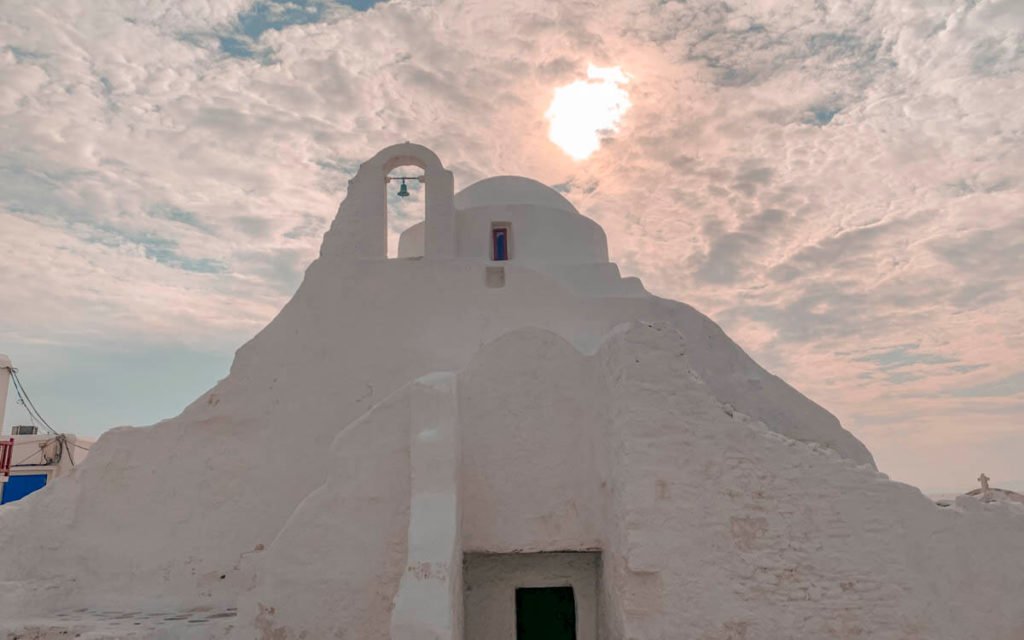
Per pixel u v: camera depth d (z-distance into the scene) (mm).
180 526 11656
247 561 11508
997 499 9961
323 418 12188
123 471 11844
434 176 13727
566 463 9430
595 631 9648
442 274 12914
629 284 14133
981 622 8133
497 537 9188
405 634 7133
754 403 12625
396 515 8828
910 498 8414
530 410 9547
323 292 12812
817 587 8180
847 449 12438
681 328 13023
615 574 8539
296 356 12461
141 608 11062
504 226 14594
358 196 13414
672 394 8664
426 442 8562
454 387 9125
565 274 14109
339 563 8766
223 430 12117
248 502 11812
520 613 10227
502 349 9711
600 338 12703
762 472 8469
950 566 8266
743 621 8070
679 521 8289
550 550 9188
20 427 22359
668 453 8477
